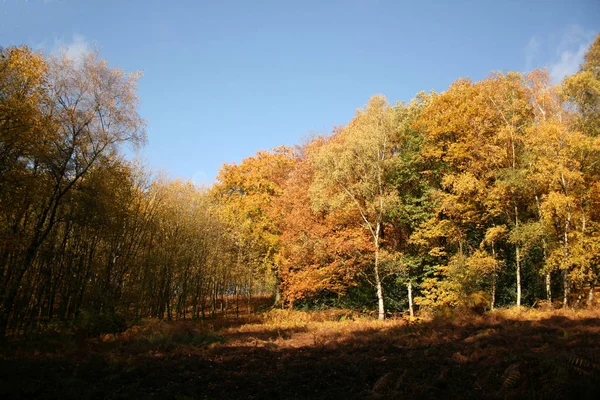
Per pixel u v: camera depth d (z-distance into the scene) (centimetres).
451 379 891
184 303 3061
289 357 1238
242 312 3753
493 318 1778
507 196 2391
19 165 1625
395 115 2709
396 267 2466
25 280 1962
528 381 777
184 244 2908
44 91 1747
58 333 1700
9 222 1778
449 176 2372
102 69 1980
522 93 2464
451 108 2502
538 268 2506
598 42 2262
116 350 1392
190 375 1023
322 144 3359
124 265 2381
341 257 2636
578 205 2192
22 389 841
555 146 2116
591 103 2191
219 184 3866
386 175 2655
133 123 2048
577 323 1505
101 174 1981
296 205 2986
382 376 908
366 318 2475
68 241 2202
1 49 1555
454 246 2602
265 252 3494
